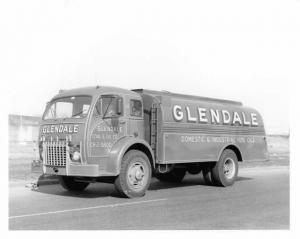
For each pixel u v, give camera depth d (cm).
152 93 1120
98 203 906
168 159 1063
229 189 1169
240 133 1309
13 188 1089
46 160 977
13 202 909
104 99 975
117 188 966
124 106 1013
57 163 955
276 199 990
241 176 1520
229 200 971
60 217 767
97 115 952
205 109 1193
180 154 1097
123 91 1023
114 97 995
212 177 1231
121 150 958
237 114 1308
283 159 2244
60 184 1177
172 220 757
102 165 953
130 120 1026
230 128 1270
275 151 2494
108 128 972
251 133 1356
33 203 900
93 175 897
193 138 1138
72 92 1007
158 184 1293
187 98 1201
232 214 817
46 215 782
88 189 1133
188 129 1126
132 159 979
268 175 1558
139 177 989
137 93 1068
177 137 1092
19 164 1356
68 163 930
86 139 928
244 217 793
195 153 1141
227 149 1257
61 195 1013
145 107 1085
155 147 1058
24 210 824
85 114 945
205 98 1255
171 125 1077
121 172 960
